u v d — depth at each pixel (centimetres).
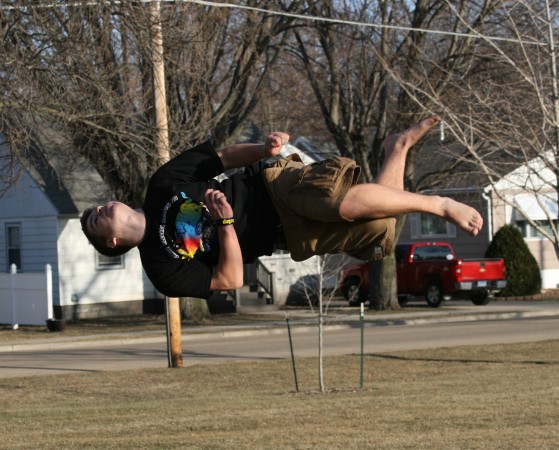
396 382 1989
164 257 675
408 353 2509
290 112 4606
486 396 1675
